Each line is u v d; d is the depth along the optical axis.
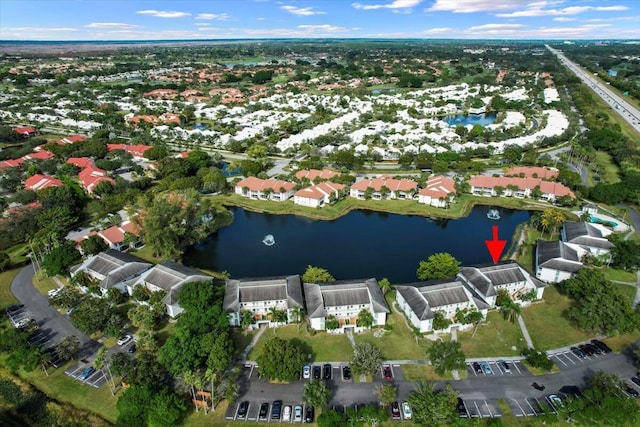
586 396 91.62
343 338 115.50
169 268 133.50
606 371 103.75
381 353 109.62
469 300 119.12
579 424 89.69
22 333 109.50
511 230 184.12
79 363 107.50
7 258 150.25
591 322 112.00
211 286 123.00
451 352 99.75
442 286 120.69
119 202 195.00
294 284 127.94
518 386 99.31
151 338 107.50
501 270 130.38
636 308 119.19
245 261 161.12
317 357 108.88
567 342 113.81
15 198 195.88
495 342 113.81
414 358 108.25
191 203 169.12
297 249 169.88
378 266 156.38
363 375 102.44
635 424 89.31
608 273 145.12
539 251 151.00
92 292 133.38
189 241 166.12
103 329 116.38
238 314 118.81
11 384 101.19
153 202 169.38
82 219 191.00
